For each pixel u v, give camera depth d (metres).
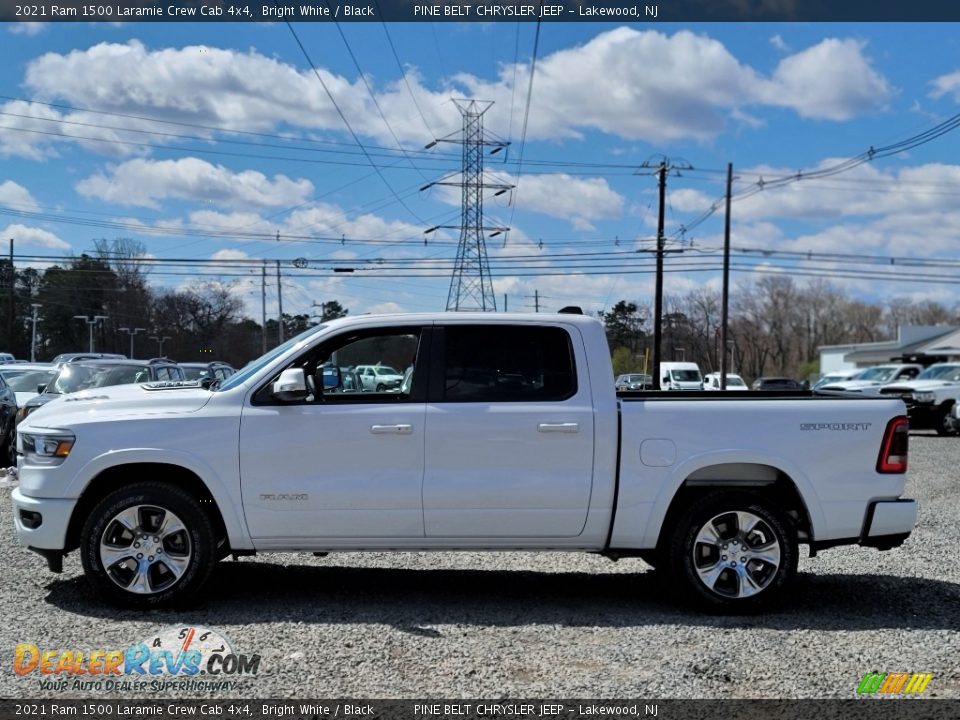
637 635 5.44
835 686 4.64
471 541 6.00
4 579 6.61
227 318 84.62
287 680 4.63
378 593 6.45
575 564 7.57
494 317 6.15
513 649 5.14
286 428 5.89
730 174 39.59
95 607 5.93
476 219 34.94
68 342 76.75
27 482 5.99
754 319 103.44
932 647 5.29
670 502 6.00
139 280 78.81
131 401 6.07
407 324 6.13
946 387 22.50
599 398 6.03
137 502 5.82
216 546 5.98
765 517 5.93
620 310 67.06
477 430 5.91
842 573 7.26
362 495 5.88
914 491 11.98
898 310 105.31
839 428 6.06
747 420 6.02
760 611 5.97
